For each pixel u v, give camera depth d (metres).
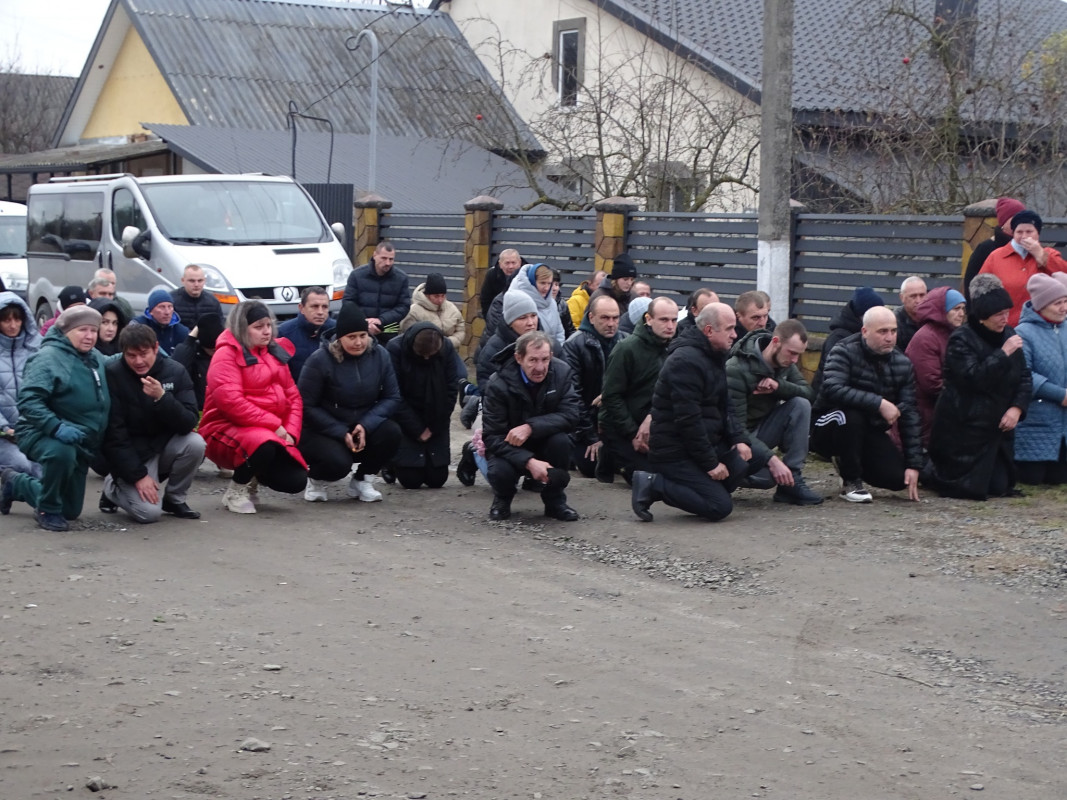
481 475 10.77
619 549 7.98
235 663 5.67
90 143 31.33
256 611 6.49
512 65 28.02
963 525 8.41
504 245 16.69
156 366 8.63
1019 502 9.11
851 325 9.64
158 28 27.03
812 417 9.29
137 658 5.71
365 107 26.78
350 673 5.57
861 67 18.62
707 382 8.43
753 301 9.23
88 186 16.47
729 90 22.61
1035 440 9.48
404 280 12.77
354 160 23.05
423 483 10.09
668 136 19.36
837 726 5.08
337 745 4.75
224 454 8.84
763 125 11.34
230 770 4.50
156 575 7.17
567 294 15.77
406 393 9.83
